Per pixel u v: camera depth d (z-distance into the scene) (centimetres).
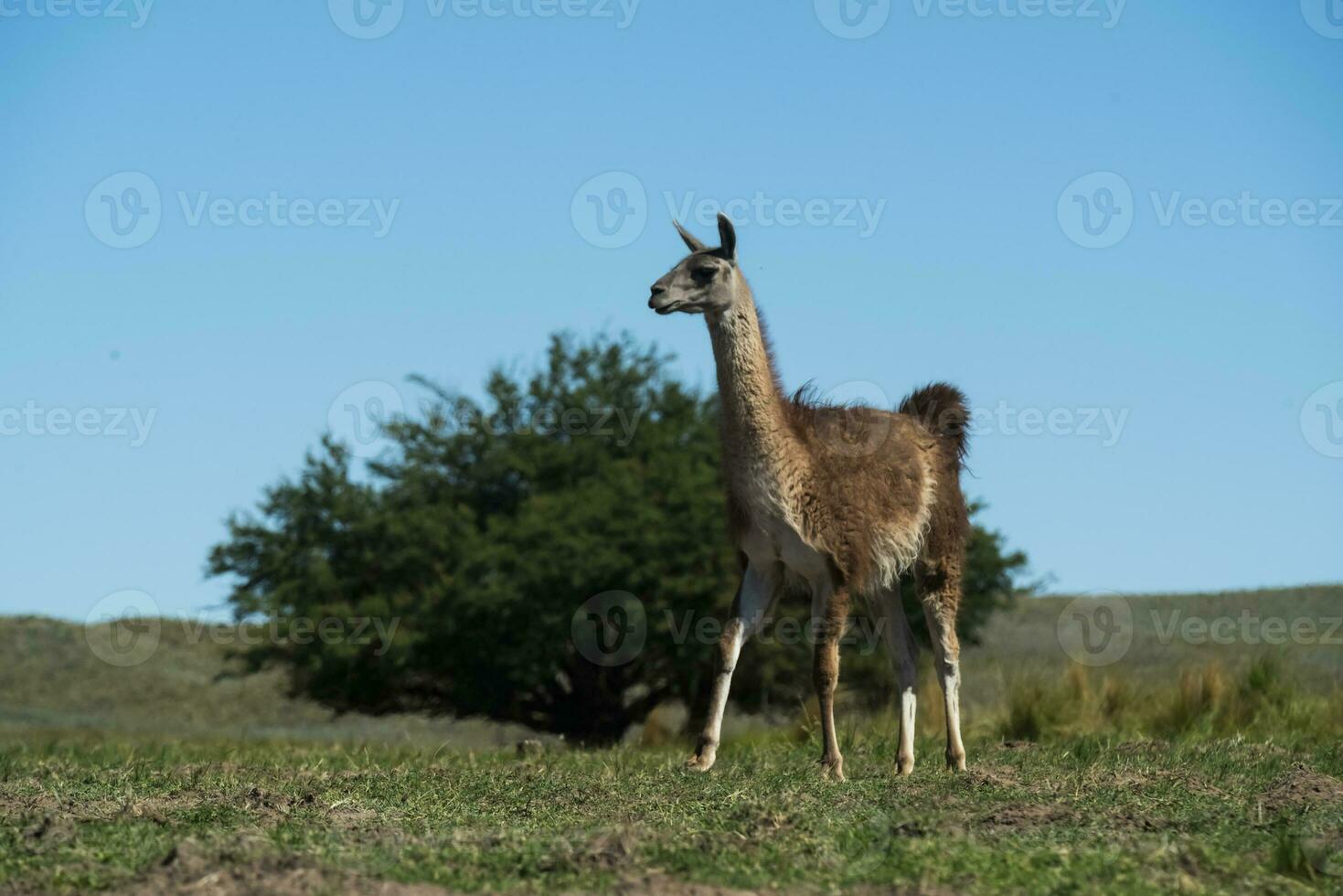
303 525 3694
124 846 879
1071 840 895
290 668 3900
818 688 1384
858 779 1313
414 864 812
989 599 3878
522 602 3381
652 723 3234
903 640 1485
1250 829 970
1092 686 2208
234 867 782
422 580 3622
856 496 1384
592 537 3397
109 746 1962
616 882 764
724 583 3428
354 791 1199
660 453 3775
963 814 997
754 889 770
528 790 1189
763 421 1361
